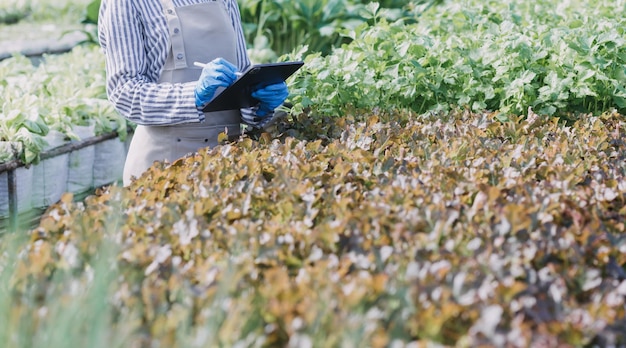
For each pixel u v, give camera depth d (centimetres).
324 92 457
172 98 357
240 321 197
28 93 557
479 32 510
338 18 779
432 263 226
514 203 267
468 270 220
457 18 557
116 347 186
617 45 457
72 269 229
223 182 303
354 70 452
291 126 409
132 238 249
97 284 204
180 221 254
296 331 191
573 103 466
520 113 453
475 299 204
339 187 287
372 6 552
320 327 193
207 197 278
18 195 482
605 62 455
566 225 265
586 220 262
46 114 530
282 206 270
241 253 236
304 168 308
